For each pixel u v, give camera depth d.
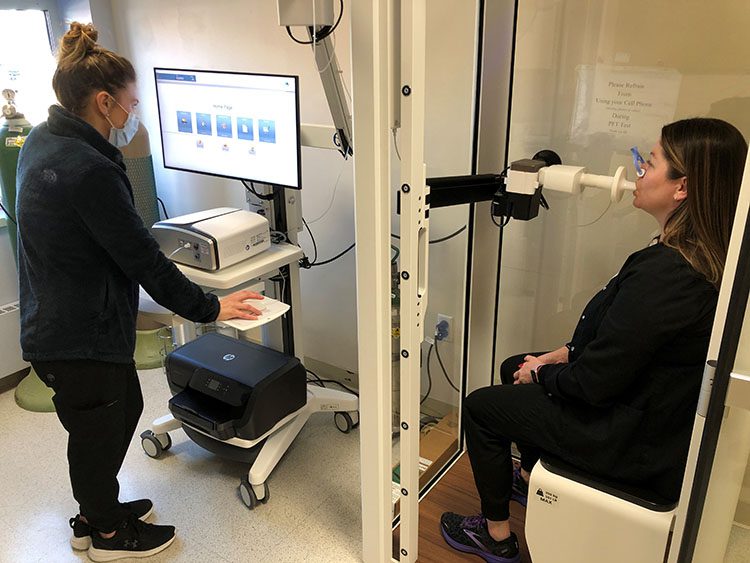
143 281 1.62
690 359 1.34
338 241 2.61
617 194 1.57
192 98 2.22
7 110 2.53
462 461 2.27
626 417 1.40
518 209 1.71
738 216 0.99
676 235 1.34
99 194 1.49
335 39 2.24
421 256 1.50
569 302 2.07
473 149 1.99
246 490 2.05
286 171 2.09
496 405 1.61
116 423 1.73
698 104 1.66
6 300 2.76
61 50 1.54
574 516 1.48
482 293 2.11
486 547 1.82
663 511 1.38
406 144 1.35
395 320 1.65
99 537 1.87
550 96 1.88
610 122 1.81
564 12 1.77
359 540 1.94
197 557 1.88
